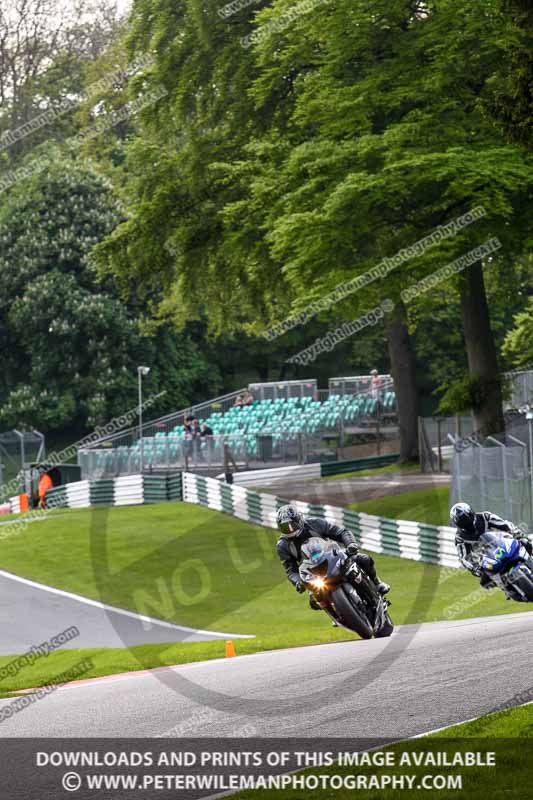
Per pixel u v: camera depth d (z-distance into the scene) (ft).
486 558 171.42
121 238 485.15
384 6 338.13
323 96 351.67
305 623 228.63
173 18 452.76
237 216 421.59
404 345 504.84
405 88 336.49
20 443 530.68
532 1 167.32
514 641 135.85
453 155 312.29
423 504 331.36
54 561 350.02
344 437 531.91
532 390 433.48
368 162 339.16
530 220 333.21
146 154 478.18
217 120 457.27
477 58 332.39
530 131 167.84
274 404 583.99
